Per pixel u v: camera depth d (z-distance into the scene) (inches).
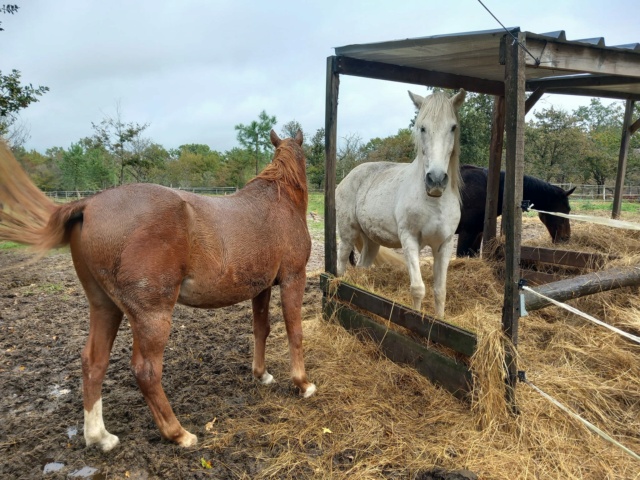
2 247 341.1
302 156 124.3
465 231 245.8
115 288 83.5
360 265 201.8
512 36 89.6
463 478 81.9
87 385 90.4
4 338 160.6
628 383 112.0
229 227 96.8
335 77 149.9
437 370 118.0
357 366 132.3
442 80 171.3
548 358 128.0
